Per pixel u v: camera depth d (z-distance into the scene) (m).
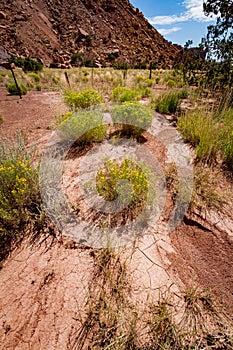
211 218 1.57
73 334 0.93
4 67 16.12
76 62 28.39
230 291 1.10
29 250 1.35
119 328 0.92
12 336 0.94
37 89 8.29
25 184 1.59
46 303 1.05
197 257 1.30
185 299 1.06
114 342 0.83
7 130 3.50
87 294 1.09
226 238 1.40
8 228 1.49
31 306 1.04
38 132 3.38
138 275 1.18
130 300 1.05
